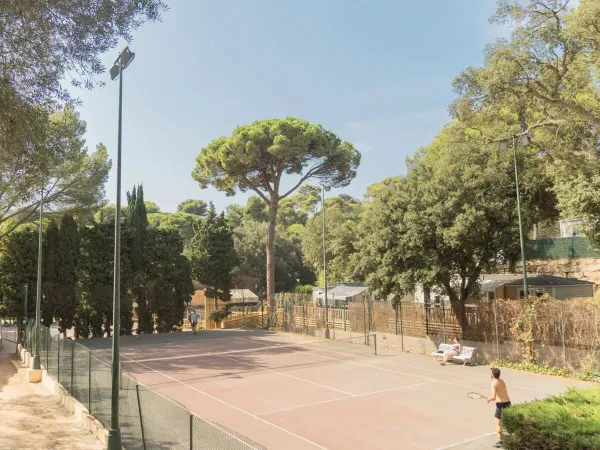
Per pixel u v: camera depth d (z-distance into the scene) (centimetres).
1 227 3531
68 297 3412
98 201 3375
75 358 1561
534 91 2245
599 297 2262
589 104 2445
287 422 1389
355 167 4700
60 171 2973
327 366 2331
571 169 2295
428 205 2464
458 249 2461
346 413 1480
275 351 2858
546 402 1109
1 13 1066
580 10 1992
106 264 3691
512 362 2253
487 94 2239
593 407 1052
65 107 1302
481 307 2458
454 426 1334
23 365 2512
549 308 2116
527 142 2103
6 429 1278
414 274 2455
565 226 3481
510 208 2398
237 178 4578
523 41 2119
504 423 1025
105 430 1155
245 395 1733
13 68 1140
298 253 7350
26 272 3256
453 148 2531
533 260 3306
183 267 4056
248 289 5772
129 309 3725
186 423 825
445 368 2250
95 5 1169
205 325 4653
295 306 3906
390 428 1322
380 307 3142
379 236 2591
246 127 4456
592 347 1953
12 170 1345
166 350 2947
